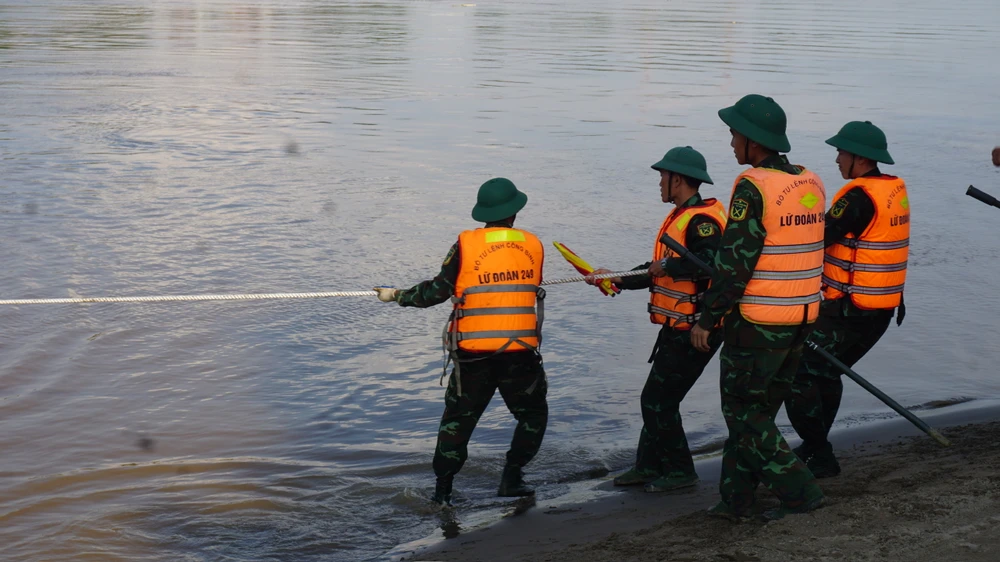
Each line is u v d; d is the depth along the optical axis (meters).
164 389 7.37
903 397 7.34
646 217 13.13
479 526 5.21
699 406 7.17
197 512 5.50
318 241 11.60
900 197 5.14
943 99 26.31
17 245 11.03
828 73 31.77
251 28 44.00
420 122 20.66
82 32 39.03
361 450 6.37
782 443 4.44
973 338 8.70
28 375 7.56
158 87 24.48
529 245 5.17
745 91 26.84
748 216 4.16
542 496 5.62
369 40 39.97
